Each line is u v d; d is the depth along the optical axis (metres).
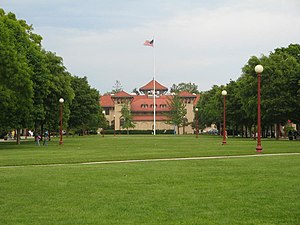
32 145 58.00
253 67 73.19
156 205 13.09
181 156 32.28
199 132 158.75
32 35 66.94
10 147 51.78
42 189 16.09
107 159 30.22
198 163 25.94
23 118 57.28
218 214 11.91
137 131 157.50
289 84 68.88
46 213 12.20
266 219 11.37
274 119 71.38
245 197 14.18
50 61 68.56
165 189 15.88
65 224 10.98
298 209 12.45
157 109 162.62
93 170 22.33
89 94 104.81
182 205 13.07
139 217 11.66
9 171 22.25
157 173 20.62
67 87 69.38
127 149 44.34
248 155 32.81
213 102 110.81
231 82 94.88
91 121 108.12
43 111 59.94
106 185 16.94
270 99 69.50
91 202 13.62
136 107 163.62
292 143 54.03
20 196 14.72
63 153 38.12
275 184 16.73
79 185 16.98
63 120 69.94
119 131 156.75
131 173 20.72
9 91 49.59
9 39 51.09
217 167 23.22
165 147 47.81
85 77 113.50
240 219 11.38
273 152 35.66
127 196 14.55
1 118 52.78
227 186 16.41
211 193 14.96
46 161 28.91
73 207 12.94
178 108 150.88
